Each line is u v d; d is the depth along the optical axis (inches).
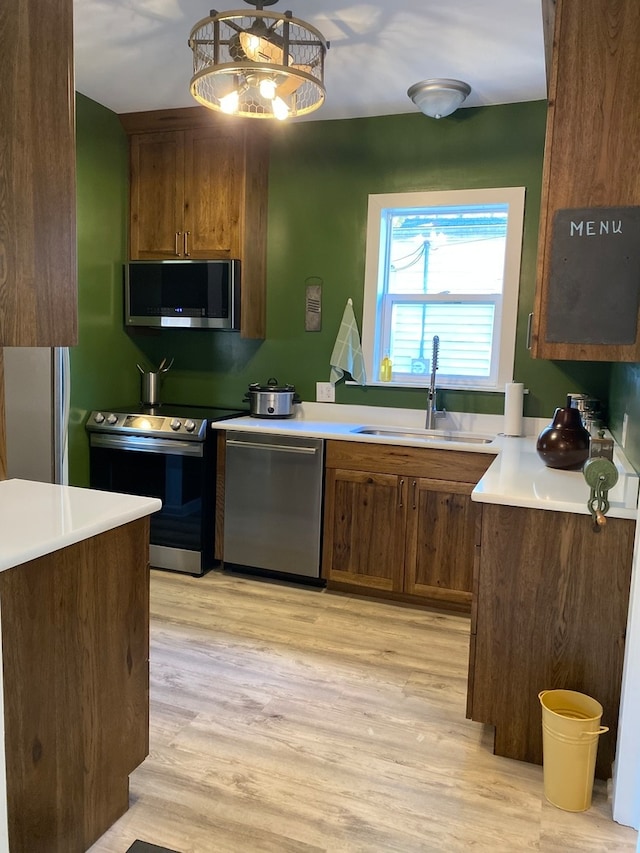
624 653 78.0
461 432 147.6
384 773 81.1
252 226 153.5
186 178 153.2
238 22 96.3
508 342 143.1
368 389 156.0
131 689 72.5
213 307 150.3
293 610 130.0
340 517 136.9
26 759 58.4
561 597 81.0
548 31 86.6
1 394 80.0
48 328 66.7
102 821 69.6
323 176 154.3
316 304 158.1
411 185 147.6
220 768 81.1
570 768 74.0
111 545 67.4
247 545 144.7
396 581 134.0
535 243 139.6
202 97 96.5
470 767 83.0
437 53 115.0
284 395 155.2
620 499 81.2
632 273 76.7
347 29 106.2
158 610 127.7
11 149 61.1
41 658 59.2
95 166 148.2
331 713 93.9
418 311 153.1
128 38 112.8
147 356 172.9
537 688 83.0
